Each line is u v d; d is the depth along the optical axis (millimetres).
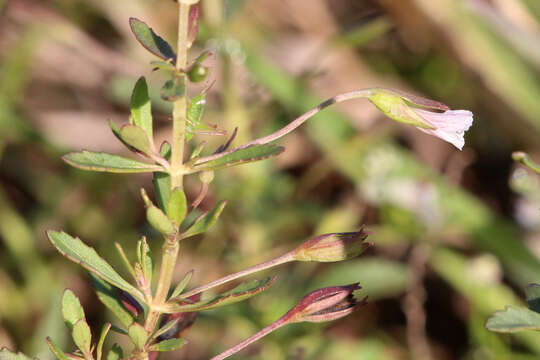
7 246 358
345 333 352
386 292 356
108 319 323
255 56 352
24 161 392
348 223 357
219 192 320
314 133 373
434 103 211
